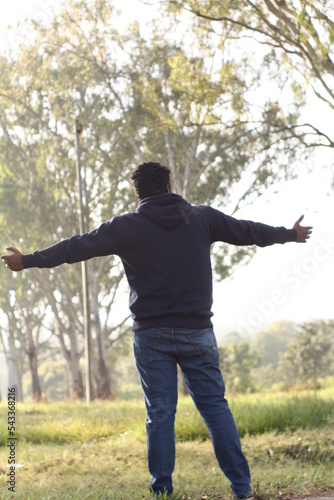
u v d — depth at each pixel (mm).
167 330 4418
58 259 4344
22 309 42438
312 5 12461
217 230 4621
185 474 6305
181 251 4449
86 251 4367
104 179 34312
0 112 30375
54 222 34688
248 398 14906
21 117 30781
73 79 26969
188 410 11836
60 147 31625
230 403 11523
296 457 7762
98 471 7012
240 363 56938
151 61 26281
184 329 4418
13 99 28281
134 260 4441
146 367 4484
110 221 4469
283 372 51281
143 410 13203
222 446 4473
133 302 4508
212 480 5613
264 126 19219
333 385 27031
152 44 26109
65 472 7082
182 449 8406
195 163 29078
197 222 4531
